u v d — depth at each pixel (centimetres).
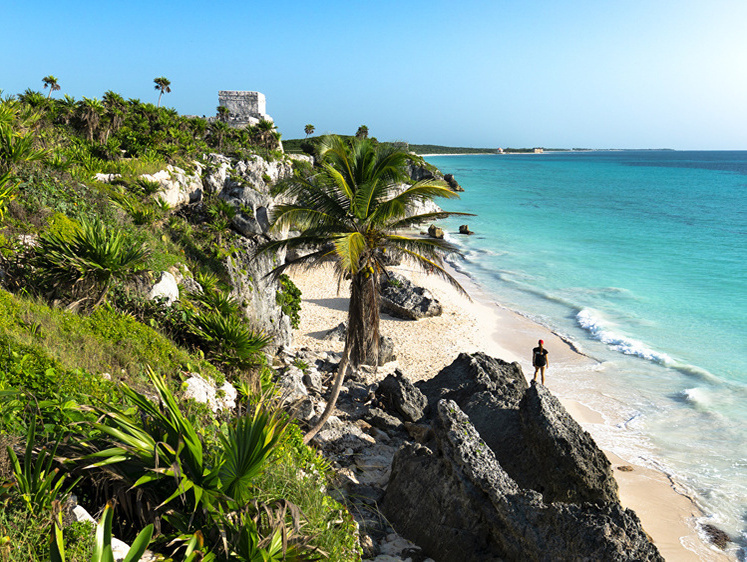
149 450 601
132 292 1439
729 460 1706
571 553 902
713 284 4019
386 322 3092
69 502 550
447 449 1106
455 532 1047
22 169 1609
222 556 536
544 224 7200
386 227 1773
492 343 2836
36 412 692
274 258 2402
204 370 1242
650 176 17638
